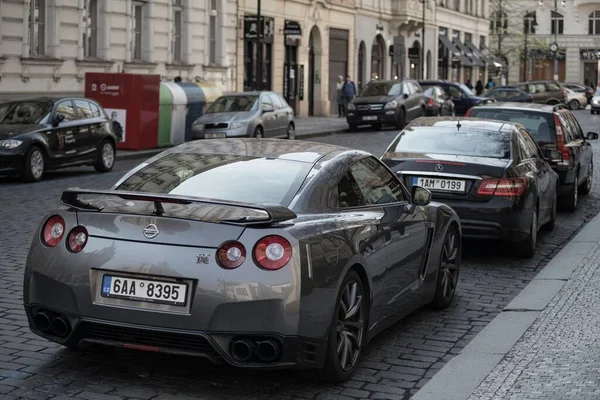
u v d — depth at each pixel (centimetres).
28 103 2209
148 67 3753
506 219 1210
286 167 763
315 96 5425
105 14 3462
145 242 670
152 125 2930
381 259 783
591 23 10119
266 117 3122
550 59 10294
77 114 2277
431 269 928
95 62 3422
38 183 2073
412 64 6875
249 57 4641
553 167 1755
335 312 694
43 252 700
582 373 743
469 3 8375
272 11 4759
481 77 8756
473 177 1213
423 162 1232
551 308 981
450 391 705
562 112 1862
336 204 752
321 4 5303
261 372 742
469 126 1325
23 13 3052
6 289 1022
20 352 782
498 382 727
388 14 6306
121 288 672
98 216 688
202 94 3195
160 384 709
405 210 862
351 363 733
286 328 654
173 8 3953
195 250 660
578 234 1491
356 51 5853
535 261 1280
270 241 656
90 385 703
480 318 957
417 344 852
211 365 754
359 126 4578
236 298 649
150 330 663
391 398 699
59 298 688
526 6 10056
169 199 667
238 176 751
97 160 2344
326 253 687
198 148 823
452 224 991
